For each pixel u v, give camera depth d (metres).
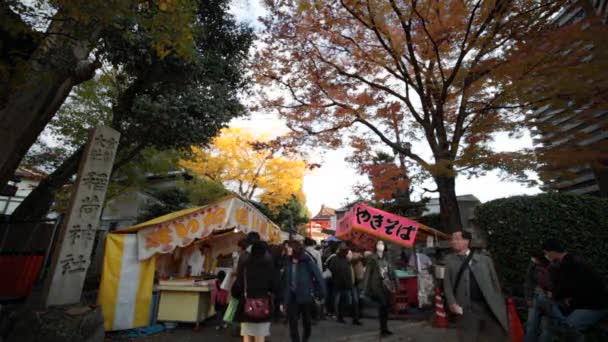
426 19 7.45
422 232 9.34
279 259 6.52
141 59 8.77
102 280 5.81
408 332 6.32
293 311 4.70
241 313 4.12
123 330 5.88
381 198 9.49
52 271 5.07
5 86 4.63
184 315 6.34
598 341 3.74
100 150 5.95
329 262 8.36
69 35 4.61
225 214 6.79
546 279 4.30
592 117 6.97
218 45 10.75
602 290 3.68
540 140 8.80
